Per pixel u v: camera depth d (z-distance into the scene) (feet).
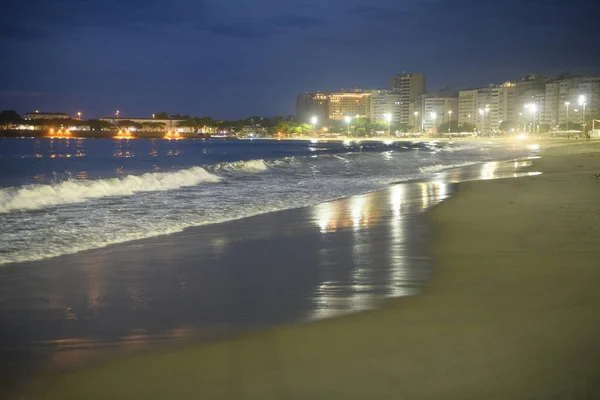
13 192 48.47
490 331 15.64
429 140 497.87
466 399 11.52
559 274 22.47
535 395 11.57
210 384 12.84
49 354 15.07
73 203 48.39
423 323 16.69
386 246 30.07
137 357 14.73
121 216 41.57
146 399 12.19
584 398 11.39
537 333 15.30
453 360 13.57
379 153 179.32
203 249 30.09
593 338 14.78
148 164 128.88
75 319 18.28
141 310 19.25
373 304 19.15
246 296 20.84
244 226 37.99
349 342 15.28
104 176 87.15
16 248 29.63
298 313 18.39
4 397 12.44
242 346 15.34
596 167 92.17
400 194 57.88
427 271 23.86
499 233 32.53
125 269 25.46
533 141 322.75
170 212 44.24
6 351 15.35
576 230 32.71
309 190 63.87
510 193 53.93
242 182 74.33
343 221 39.86
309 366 13.64
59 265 26.17
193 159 162.81
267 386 12.58
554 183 63.31
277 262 26.81
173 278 23.82
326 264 26.16
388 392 11.99
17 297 20.92
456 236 32.04
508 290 20.25
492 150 201.57
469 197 51.24
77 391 12.73
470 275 22.74
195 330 16.90
